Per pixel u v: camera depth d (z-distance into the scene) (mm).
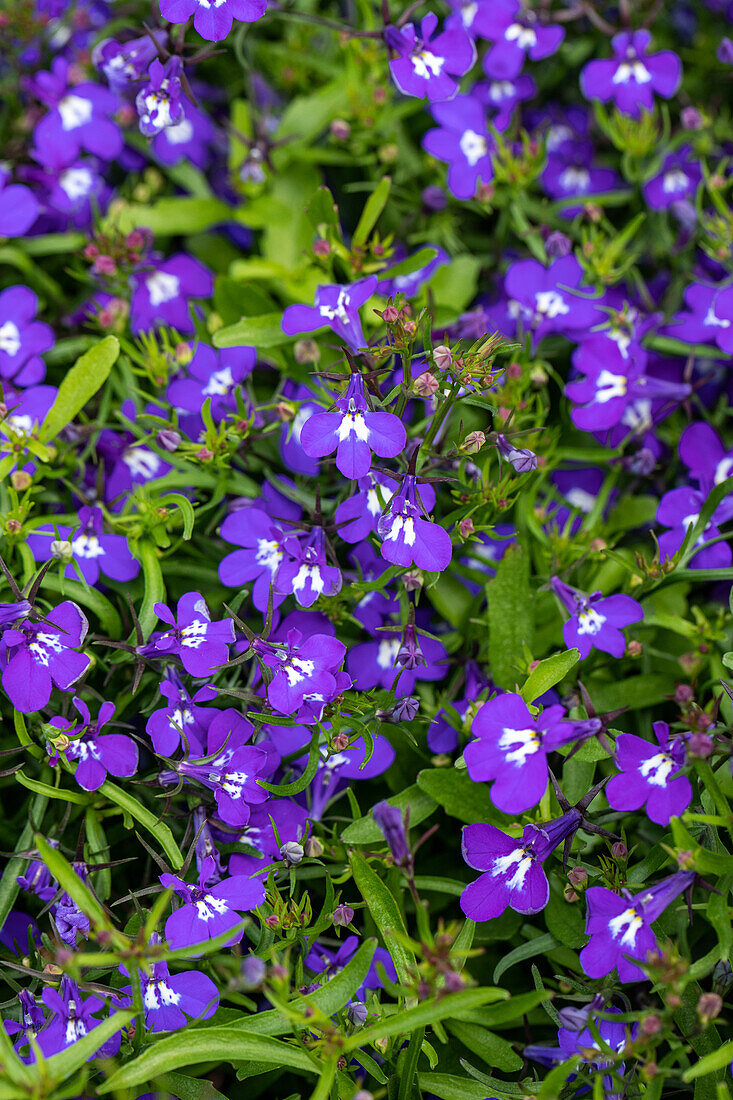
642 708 427
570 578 431
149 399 436
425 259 434
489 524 422
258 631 420
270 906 401
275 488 424
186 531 412
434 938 398
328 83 480
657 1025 376
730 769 404
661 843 394
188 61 419
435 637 422
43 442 419
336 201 474
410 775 421
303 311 416
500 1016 385
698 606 438
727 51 463
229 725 400
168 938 391
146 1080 383
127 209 463
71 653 398
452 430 426
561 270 446
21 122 472
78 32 482
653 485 450
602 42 490
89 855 405
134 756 400
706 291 448
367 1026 389
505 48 469
